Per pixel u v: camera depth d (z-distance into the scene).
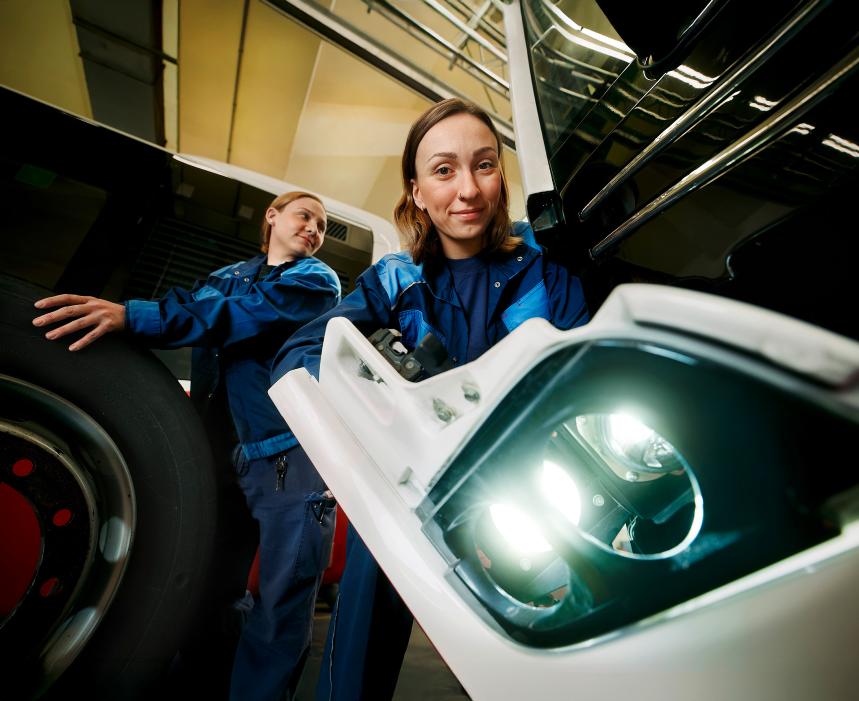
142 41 4.83
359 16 5.22
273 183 1.96
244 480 1.22
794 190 0.50
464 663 0.45
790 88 0.50
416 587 0.49
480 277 0.96
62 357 0.84
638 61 0.74
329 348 0.70
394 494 0.57
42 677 0.76
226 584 1.28
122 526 0.86
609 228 0.81
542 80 1.13
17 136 1.46
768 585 0.34
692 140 0.63
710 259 0.60
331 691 0.76
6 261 1.35
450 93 4.46
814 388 0.30
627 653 0.37
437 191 0.85
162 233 1.66
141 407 0.91
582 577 0.42
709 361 0.34
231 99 5.99
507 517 0.61
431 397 0.55
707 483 0.37
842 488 0.32
